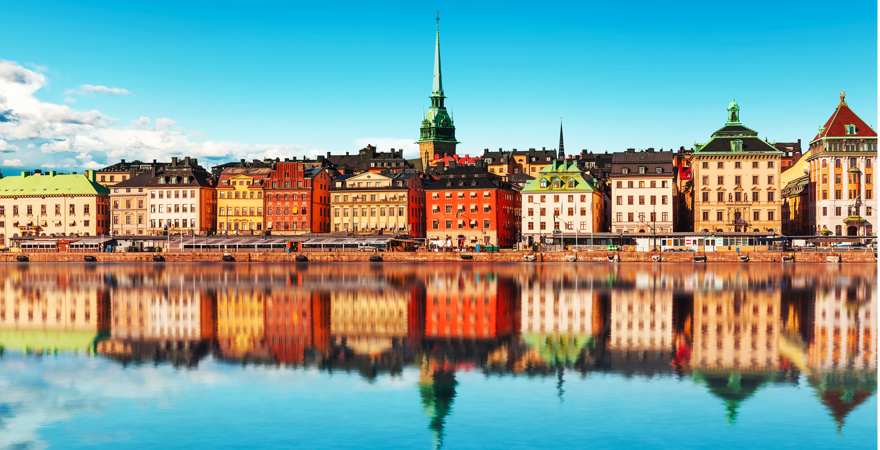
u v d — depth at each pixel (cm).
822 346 7700
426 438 5066
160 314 10256
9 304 11531
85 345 7938
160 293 13088
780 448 4888
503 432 5175
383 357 7281
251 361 7138
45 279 16400
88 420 5447
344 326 9075
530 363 6994
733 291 12800
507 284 14362
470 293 12656
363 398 5909
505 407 5669
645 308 10556
